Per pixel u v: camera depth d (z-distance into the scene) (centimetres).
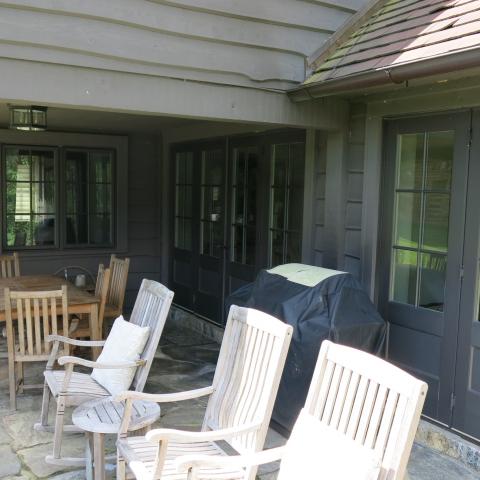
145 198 702
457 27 299
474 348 317
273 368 243
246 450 241
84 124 613
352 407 208
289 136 465
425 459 318
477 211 314
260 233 504
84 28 313
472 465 309
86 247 672
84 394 302
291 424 323
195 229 615
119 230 686
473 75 300
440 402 336
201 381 445
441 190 339
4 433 339
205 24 349
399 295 370
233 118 365
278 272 367
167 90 341
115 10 319
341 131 399
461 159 323
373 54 342
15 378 394
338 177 402
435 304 344
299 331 318
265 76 373
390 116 366
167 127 647
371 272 378
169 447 248
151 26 330
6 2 291
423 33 319
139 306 349
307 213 439
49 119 565
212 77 356
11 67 297
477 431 315
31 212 648
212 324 582
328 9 397
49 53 305
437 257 342
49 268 655
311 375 311
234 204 550
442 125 334
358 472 175
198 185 608
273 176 492
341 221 403
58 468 300
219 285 574
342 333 309
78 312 411
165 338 574
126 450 242
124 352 312
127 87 329
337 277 335
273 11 372
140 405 288
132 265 701
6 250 635
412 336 355
